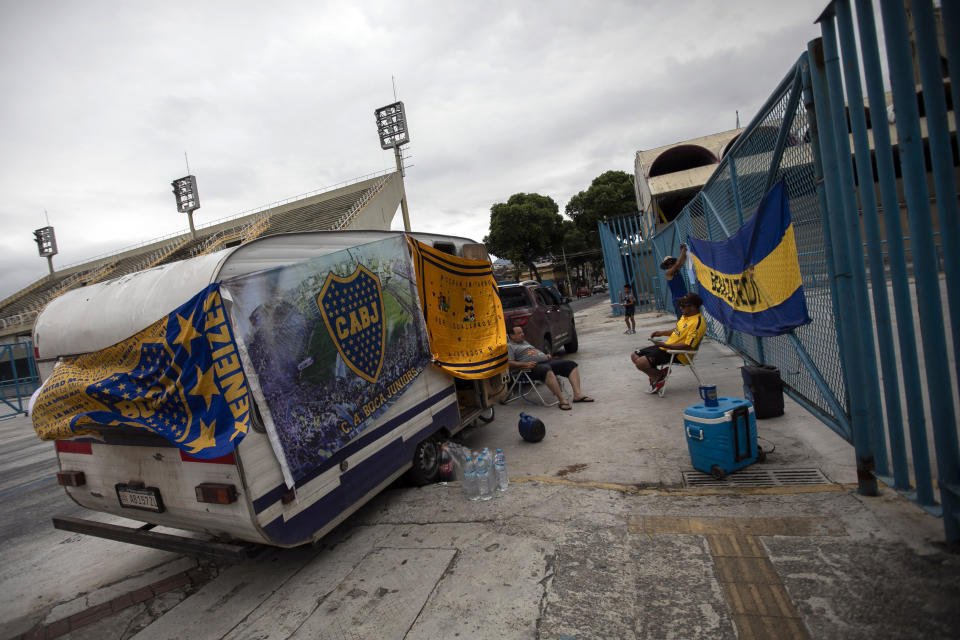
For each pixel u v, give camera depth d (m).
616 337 13.49
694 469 4.17
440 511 4.07
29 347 20.59
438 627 2.69
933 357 2.48
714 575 2.76
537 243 52.09
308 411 3.44
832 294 3.74
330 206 33.50
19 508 6.27
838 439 4.36
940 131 2.25
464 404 6.16
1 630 3.50
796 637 2.26
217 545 3.29
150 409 3.16
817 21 3.09
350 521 4.18
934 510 2.72
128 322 3.37
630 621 2.52
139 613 3.41
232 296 3.05
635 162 30.77
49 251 47.06
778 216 4.44
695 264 8.18
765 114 4.51
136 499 3.51
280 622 2.98
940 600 2.29
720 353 8.90
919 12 2.22
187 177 39.78
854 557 2.70
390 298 4.51
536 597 2.79
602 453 4.88
